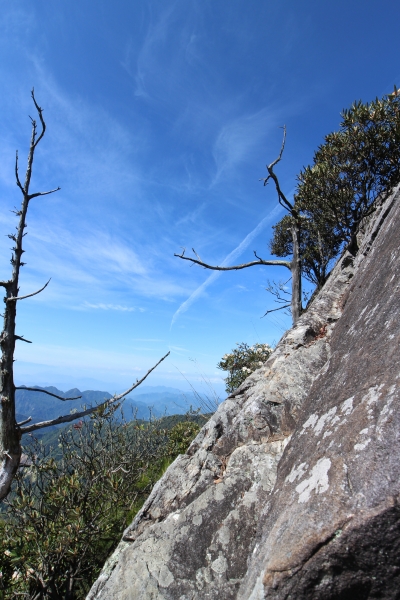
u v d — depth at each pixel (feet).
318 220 28.86
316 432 6.70
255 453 9.58
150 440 26.50
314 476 5.42
